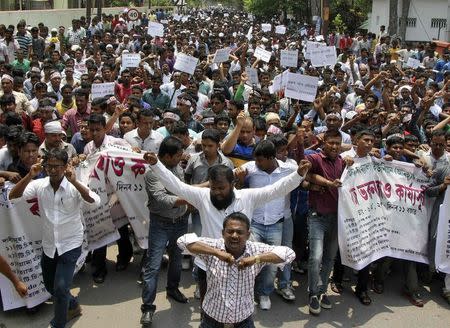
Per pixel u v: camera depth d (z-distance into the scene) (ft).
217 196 14.32
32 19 91.91
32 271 18.16
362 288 19.69
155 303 18.98
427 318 18.81
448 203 19.71
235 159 20.51
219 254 12.39
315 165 18.62
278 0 164.96
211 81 39.50
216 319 12.78
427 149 22.45
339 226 18.75
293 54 40.68
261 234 18.43
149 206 17.56
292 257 12.58
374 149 20.20
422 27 106.63
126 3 170.50
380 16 115.03
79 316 18.03
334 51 39.78
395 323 18.35
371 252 19.58
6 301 17.90
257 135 21.93
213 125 23.25
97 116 21.01
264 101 30.89
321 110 29.19
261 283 18.70
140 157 20.35
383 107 33.40
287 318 18.35
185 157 20.38
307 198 20.93
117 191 20.27
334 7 129.59
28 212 17.95
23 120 25.94
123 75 35.27
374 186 19.93
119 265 21.45
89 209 19.75
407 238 20.24
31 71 37.86
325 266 19.17
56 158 15.61
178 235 17.92
